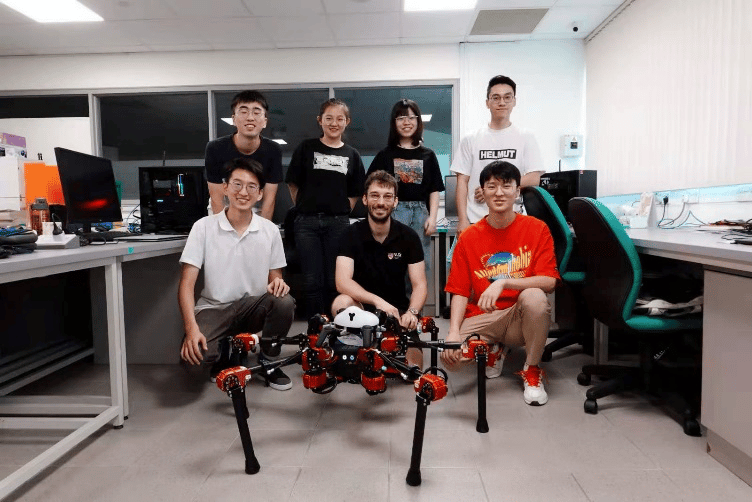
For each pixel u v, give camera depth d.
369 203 1.92
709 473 1.34
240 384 1.35
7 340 2.28
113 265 1.64
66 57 4.63
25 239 1.44
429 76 4.46
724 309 1.33
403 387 2.07
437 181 2.96
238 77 4.56
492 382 2.13
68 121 4.69
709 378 1.41
